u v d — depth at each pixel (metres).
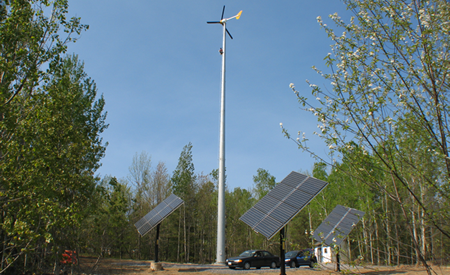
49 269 11.30
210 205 40.56
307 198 9.13
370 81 4.74
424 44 4.34
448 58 4.41
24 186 6.65
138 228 17.50
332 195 32.09
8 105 6.85
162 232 40.75
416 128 4.47
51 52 8.20
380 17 4.76
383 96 4.79
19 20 7.41
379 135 4.43
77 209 7.28
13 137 7.14
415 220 4.68
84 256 18.59
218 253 19.81
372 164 4.51
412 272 14.15
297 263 21.77
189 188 40.44
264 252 21.66
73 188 8.27
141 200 36.94
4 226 6.58
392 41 4.67
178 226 41.91
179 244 42.16
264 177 43.88
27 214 6.71
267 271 16.08
